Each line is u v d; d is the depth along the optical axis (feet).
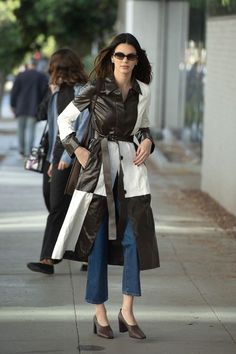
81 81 51.72
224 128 75.77
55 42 200.95
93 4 186.09
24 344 39.45
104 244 39.58
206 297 47.44
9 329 41.57
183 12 145.48
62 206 51.26
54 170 50.90
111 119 38.96
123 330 40.70
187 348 39.04
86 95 39.42
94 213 39.22
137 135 40.06
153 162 117.80
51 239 51.62
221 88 77.36
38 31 189.06
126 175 39.04
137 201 39.01
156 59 146.61
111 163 39.06
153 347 39.17
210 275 52.29
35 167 54.34
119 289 48.62
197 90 125.80
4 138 157.79
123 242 39.14
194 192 87.30
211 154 83.05
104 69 39.32
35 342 39.75
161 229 66.44
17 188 88.33
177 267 54.13
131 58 38.60
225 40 75.77
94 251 39.52
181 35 146.72
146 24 145.79
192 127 130.00
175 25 146.41
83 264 52.85
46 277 51.57
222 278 51.62
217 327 42.14
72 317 43.50
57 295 47.60
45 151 54.29
